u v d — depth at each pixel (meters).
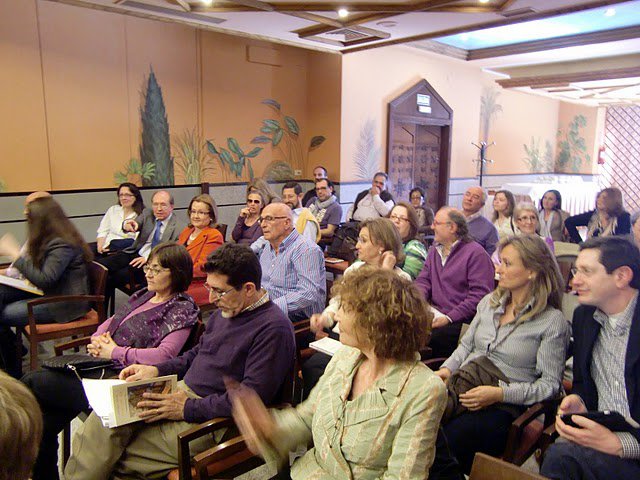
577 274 1.58
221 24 4.94
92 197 5.12
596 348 1.62
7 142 4.54
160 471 1.67
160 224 4.27
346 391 1.37
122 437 1.65
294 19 4.72
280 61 6.49
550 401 1.79
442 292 2.80
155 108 5.48
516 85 8.44
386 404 1.28
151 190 5.57
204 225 3.85
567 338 1.87
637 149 10.97
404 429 1.24
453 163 8.48
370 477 1.29
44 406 1.94
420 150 7.94
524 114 10.37
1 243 3.38
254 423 1.44
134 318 2.15
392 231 2.59
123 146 5.30
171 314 2.13
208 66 5.84
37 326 2.88
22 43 4.52
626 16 5.36
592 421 1.38
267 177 6.60
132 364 1.97
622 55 7.11
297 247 2.79
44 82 4.70
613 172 11.35
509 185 8.81
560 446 1.50
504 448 1.77
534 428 1.90
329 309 2.48
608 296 1.54
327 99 6.62
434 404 1.24
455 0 4.03
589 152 11.15
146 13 4.55
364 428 1.29
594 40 6.16
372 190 5.86
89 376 1.97
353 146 6.73
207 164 6.00
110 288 4.16
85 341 2.42
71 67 4.85
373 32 5.15
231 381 1.74
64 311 2.93
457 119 8.36
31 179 4.71
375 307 1.27
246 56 6.16
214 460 1.47
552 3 4.13
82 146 5.02
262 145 6.49
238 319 1.81
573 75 7.70
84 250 3.04
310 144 6.94
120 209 4.69
